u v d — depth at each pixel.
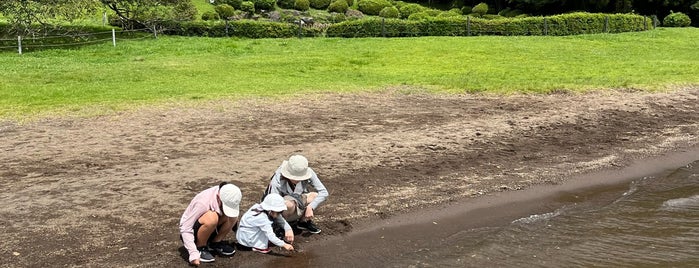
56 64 21.83
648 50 26.36
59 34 27.94
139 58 23.62
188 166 10.29
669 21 36.91
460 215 8.55
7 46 25.84
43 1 25.94
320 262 6.97
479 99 16.53
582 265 6.89
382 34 30.38
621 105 15.89
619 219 8.39
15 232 7.49
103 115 13.87
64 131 12.55
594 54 25.02
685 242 7.55
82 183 9.34
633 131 13.62
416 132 12.84
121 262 6.77
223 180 9.60
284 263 6.90
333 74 20.33
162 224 7.82
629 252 7.25
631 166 11.20
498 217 8.52
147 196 8.80
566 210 8.84
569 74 20.39
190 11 32.34
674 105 16.16
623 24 32.59
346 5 46.06
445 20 30.52
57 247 7.10
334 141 12.08
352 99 16.20
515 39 28.45
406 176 10.09
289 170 7.31
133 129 12.75
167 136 12.26
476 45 26.52
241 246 7.18
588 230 7.97
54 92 16.50
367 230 7.92
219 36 30.45
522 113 14.91
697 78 19.45
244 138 12.21
